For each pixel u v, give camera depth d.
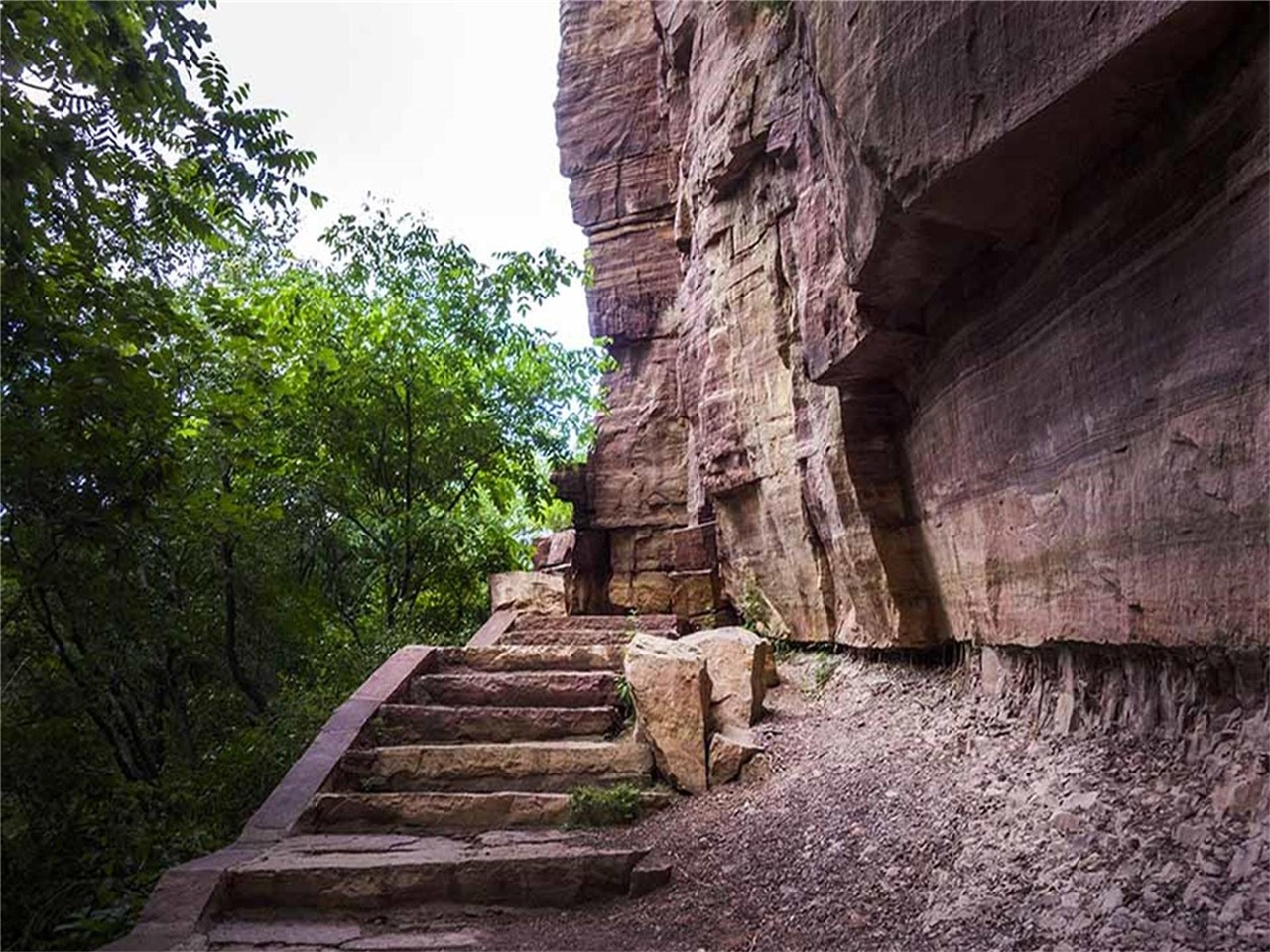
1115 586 3.59
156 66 4.75
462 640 11.65
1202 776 3.12
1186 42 2.72
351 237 11.77
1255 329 2.64
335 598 11.45
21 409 4.80
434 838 5.70
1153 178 3.13
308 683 9.12
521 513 16.39
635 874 4.95
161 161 5.55
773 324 8.22
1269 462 2.61
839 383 6.20
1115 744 3.73
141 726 7.93
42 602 5.53
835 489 6.61
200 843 5.61
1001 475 4.58
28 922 4.71
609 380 13.98
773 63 7.76
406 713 7.17
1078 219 3.64
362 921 4.81
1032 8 3.12
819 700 7.02
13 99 4.36
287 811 5.88
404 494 11.64
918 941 3.48
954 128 3.53
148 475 5.20
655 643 6.80
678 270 13.57
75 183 4.82
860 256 4.64
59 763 5.50
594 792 5.98
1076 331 3.72
